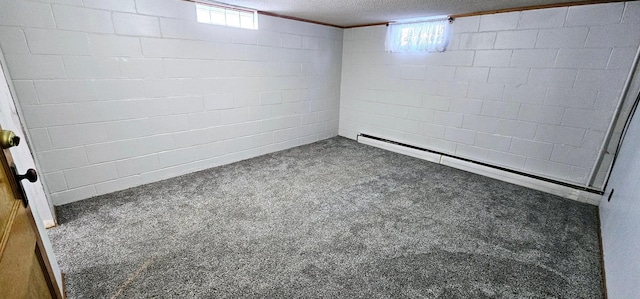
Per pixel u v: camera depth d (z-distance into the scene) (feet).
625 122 7.87
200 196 8.52
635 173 5.80
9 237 2.27
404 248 6.36
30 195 4.19
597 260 6.09
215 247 6.21
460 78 10.87
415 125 12.70
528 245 6.55
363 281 5.38
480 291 5.21
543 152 9.53
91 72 7.53
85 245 6.14
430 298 5.03
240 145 11.62
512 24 9.30
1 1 6.09
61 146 7.47
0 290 1.87
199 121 10.08
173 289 5.04
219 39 9.85
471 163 10.96
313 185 9.53
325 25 13.30
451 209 8.13
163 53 8.68
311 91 13.78
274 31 11.36
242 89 11.00
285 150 13.34
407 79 12.49
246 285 5.19
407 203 8.42
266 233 6.77
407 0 8.28
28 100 6.77
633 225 4.89
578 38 8.24
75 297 4.80
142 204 7.95
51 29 6.76
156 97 8.86
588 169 8.75
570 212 8.07
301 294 5.03
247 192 8.87
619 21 7.57
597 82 8.18
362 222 7.35
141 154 8.98
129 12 7.80
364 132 14.83
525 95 9.51
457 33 10.55
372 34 13.23
